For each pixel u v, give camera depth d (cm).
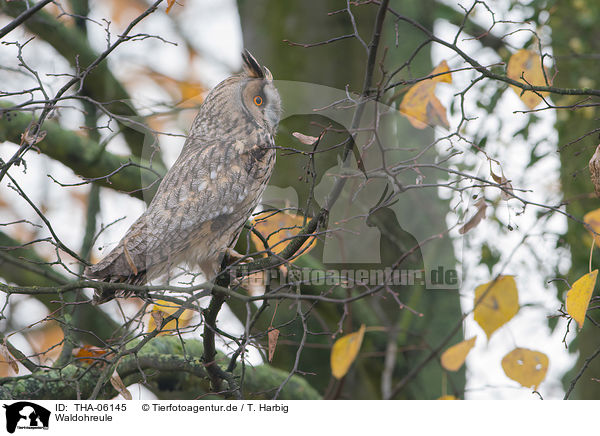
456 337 1016
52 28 963
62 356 751
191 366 784
